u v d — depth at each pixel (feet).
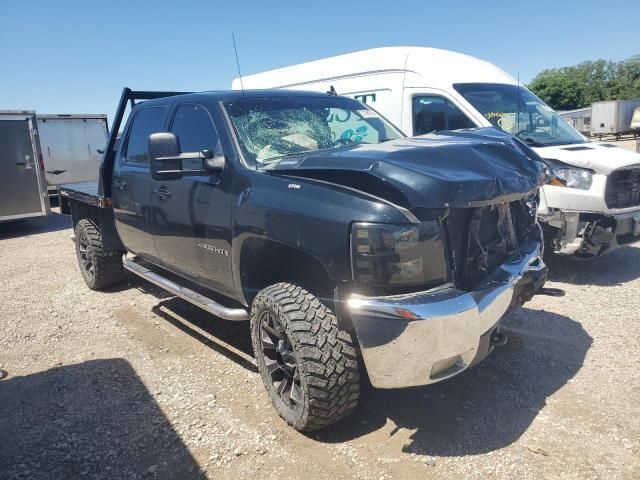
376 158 9.85
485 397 12.05
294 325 10.28
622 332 15.16
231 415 11.82
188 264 14.48
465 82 23.43
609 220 18.65
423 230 9.32
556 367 13.29
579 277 20.38
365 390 12.50
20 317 18.92
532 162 11.62
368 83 26.03
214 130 13.33
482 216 10.75
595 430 10.69
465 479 9.46
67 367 14.60
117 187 17.66
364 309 9.34
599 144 21.75
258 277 12.47
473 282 10.19
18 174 39.70
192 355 14.94
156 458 10.46
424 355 9.19
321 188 10.25
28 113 39.73
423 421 11.25
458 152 10.50
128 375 13.88
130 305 19.47
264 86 32.89
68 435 11.32
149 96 19.65
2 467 10.33
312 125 14.21
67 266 26.76
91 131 56.59
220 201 12.47
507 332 15.33
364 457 10.19
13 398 13.00
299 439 10.86
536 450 10.13
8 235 39.32
